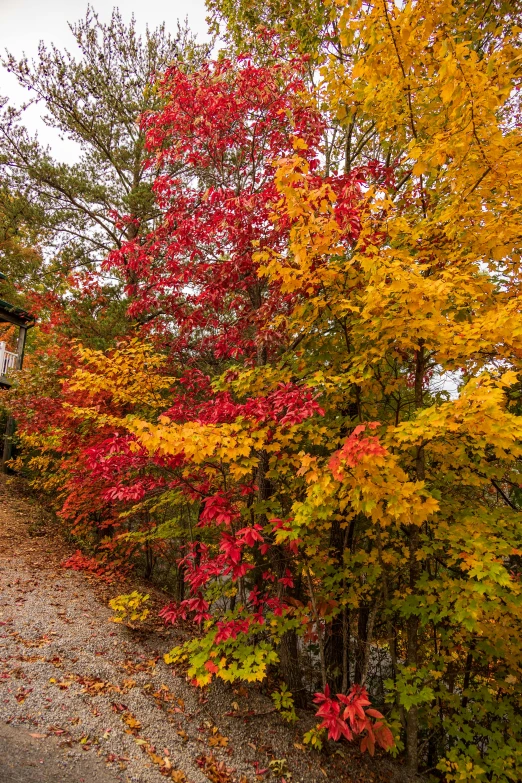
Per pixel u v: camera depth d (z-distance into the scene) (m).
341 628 4.60
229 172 5.49
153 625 5.39
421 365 3.79
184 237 5.05
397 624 4.67
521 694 3.96
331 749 4.00
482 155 2.83
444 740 4.33
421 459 3.61
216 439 3.01
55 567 6.54
